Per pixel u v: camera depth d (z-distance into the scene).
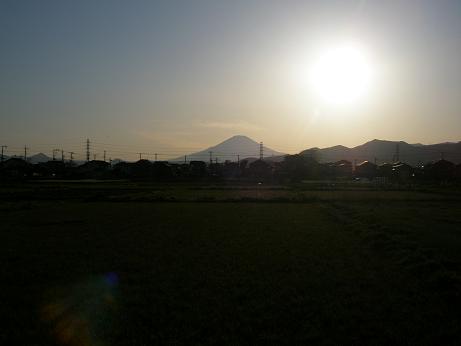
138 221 36.28
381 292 15.70
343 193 69.69
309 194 67.12
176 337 11.63
